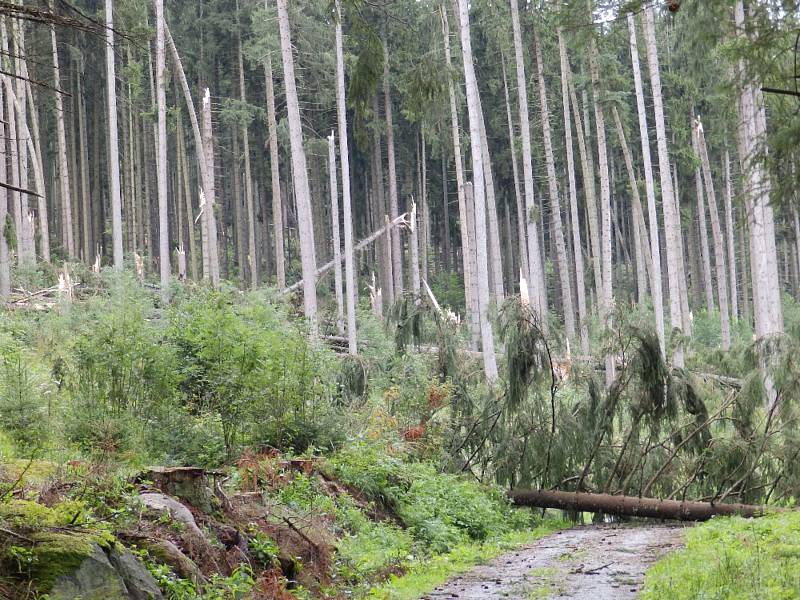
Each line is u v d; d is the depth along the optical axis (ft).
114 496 26.76
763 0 35.06
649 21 101.09
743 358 57.52
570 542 46.57
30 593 19.35
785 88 36.63
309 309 76.79
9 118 104.83
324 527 36.55
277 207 134.41
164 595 23.43
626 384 58.54
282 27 80.43
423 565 39.22
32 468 28.71
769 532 41.45
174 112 113.39
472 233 139.33
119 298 46.83
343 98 104.22
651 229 110.42
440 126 138.00
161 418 41.34
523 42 142.31
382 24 148.36
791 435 54.75
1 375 41.45
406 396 62.39
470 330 100.53
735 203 41.57
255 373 43.78
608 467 60.34
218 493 31.68
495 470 60.70
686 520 56.75
